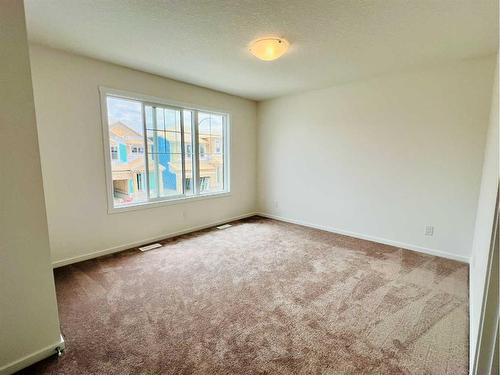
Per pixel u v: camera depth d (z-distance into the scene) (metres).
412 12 1.85
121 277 2.53
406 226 3.36
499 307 1.05
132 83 3.18
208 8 1.83
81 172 2.86
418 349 1.60
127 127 3.29
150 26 2.09
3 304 1.37
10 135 1.32
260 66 3.02
